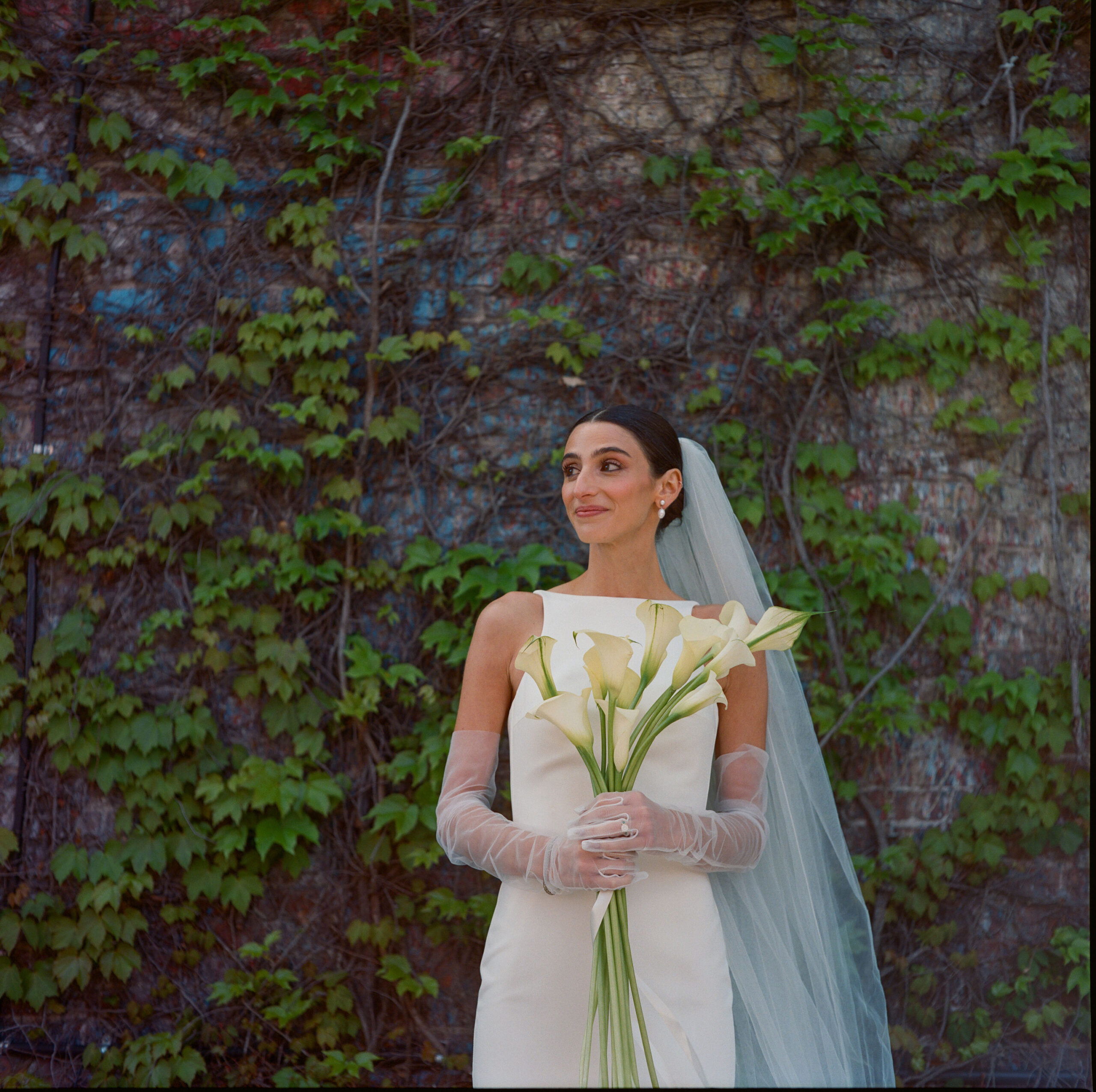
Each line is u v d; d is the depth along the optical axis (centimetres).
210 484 301
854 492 304
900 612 298
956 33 314
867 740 290
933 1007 282
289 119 313
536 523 300
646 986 143
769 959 178
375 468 303
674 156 311
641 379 303
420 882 285
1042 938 287
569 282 308
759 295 307
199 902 286
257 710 294
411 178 312
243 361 303
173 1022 281
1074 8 311
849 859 199
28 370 305
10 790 289
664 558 200
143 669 290
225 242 310
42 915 280
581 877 142
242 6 311
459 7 314
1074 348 308
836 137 300
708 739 171
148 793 284
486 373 305
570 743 166
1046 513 305
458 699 291
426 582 285
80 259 309
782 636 140
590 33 314
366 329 307
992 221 312
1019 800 292
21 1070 276
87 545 297
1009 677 299
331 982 281
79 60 305
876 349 305
